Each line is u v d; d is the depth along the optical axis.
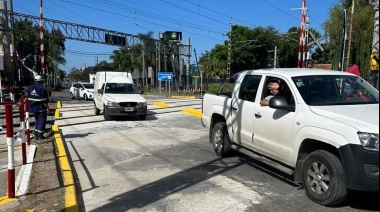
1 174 6.88
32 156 8.07
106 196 5.61
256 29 68.31
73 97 33.19
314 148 5.31
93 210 5.04
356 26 21.41
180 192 5.73
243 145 6.96
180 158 8.05
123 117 15.68
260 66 70.19
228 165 7.29
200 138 10.60
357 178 4.39
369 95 5.85
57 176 6.41
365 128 4.42
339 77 6.07
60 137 10.32
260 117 6.24
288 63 78.94
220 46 71.00
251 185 5.99
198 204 5.18
